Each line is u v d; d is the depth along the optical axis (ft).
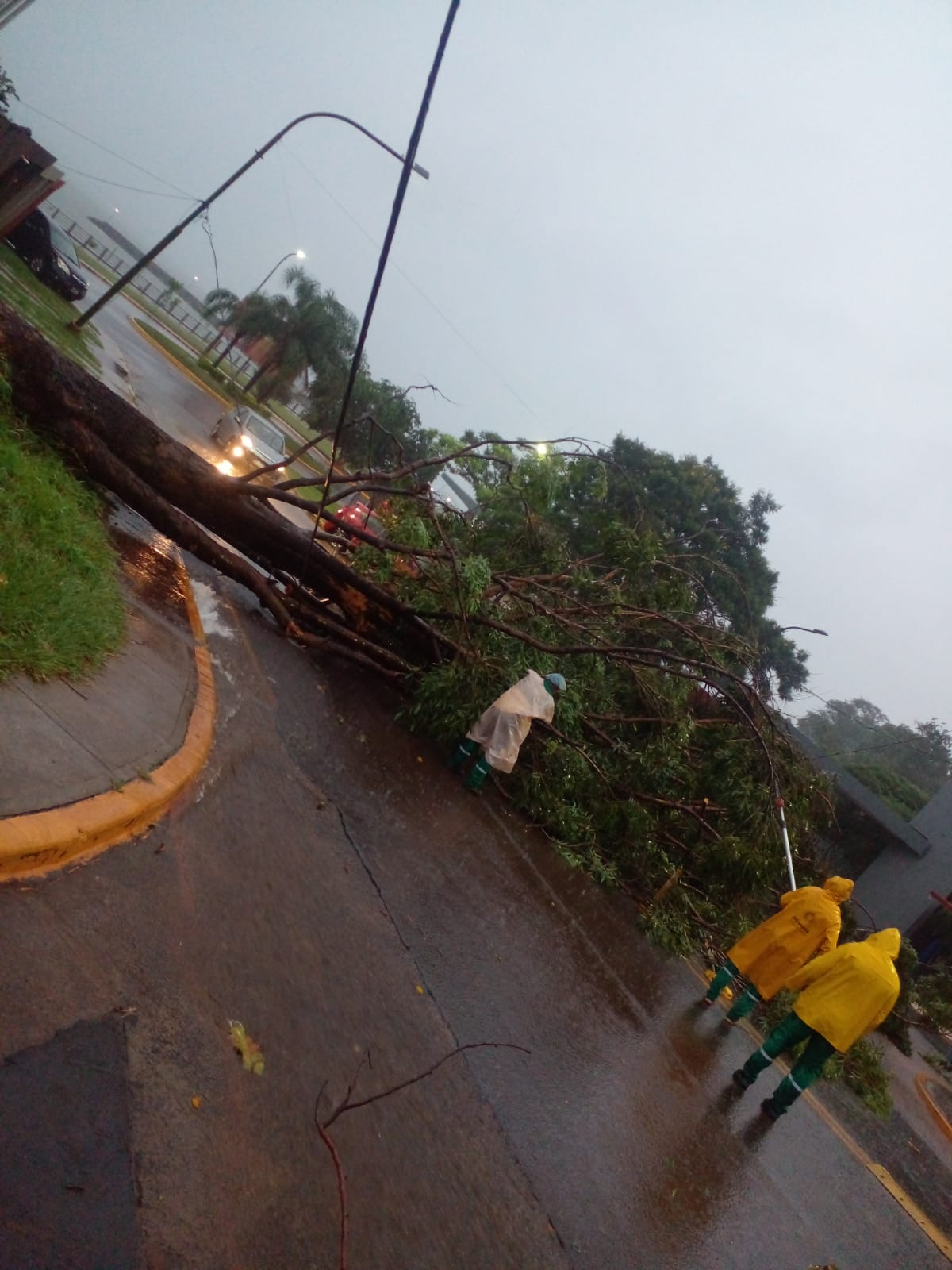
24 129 48.34
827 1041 19.69
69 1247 7.10
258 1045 11.10
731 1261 14.25
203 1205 8.49
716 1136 18.17
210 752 17.65
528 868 26.05
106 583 18.99
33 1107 7.98
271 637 30.32
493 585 34.47
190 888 13.05
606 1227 13.08
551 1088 15.67
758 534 85.05
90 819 11.80
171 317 213.05
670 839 33.50
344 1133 10.95
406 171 16.31
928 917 70.03
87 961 10.14
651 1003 23.03
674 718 34.32
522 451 38.50
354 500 63.62
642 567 39.24
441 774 28.58
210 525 29.63
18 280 59.82
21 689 13.38
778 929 23.35
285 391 151.33
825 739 126.82
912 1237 20.06
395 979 15.28
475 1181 12.07
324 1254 9.09
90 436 25.29
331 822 19.63
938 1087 42.75
